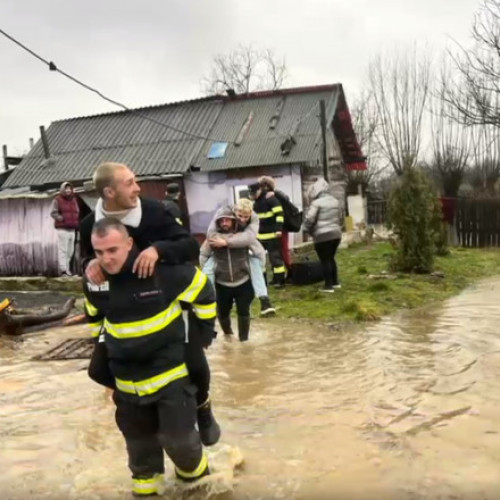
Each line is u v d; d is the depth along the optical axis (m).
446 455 3.79
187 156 20.69
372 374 5.65
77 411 4.98
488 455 3.77
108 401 5.22
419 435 4.14
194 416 3.40
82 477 3.75
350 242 18.77
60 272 12.84
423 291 10.30
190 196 20.52
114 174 3.29
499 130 27.30
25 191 22.12
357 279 11.39
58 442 4.34
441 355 6.18
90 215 3.65
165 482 3.59
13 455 4.12
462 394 4.94
